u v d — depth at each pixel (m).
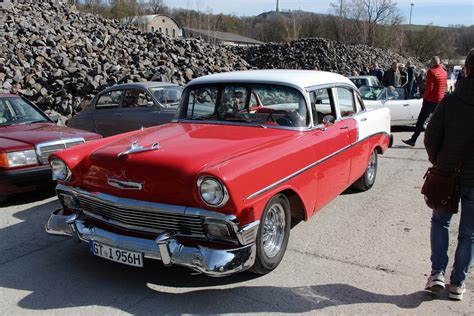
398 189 6.62
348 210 5.68
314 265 4.16
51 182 6.13
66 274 4.04
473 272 4.05
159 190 3.52
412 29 66.06
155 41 16.73
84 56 13.70
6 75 11.28
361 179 6.29
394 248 4.54
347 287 3.76
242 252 3.45
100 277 3.98
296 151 4.07
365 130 5.78
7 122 6.86
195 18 46.72
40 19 16.42
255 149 3.86
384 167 8.08
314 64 31.56
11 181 5.71
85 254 4.46
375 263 4.21
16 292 3.72
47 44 13.80
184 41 17.47
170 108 8.16
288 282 3.85
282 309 3.45
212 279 3.92
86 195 3.90
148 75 12.89
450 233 4.97
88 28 17.27
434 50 63.66
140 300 3.59
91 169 3.91
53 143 6.05
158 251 3.48
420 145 10.35
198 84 5.04
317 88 4.79
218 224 3.38
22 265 4.21
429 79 9.46
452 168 3.39
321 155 4.51
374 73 18.89
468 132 3.29
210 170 3.33
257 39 91.81
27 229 5.14
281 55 33.50
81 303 3.55
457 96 3.35
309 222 5.26
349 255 4.38
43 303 3.55
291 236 4.85
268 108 4.63
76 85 11.52
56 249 4.58
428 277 3.88
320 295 3.64
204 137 4.19
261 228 3.64
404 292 3.69
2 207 5.94
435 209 3.51
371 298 3.59
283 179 3.88
